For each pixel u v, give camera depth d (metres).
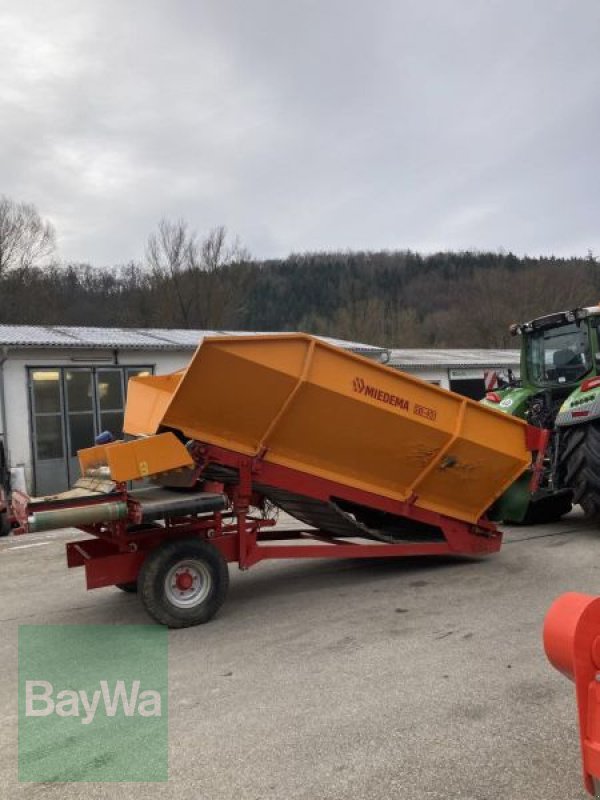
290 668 4.23
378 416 5.77
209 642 4.79
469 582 5.98
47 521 4.65
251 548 5.60
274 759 3.16
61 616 5.60
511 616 5.00
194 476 5.26
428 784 2.90
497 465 6.40
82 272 38.84
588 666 2.12
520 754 3.10
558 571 6.18
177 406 5.20
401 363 21.88
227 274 40.09
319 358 5.50
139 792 2.96
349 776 2.99
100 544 5.78
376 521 7.02
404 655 4.34
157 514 4.91
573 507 9.86
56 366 14.80
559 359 8.78
